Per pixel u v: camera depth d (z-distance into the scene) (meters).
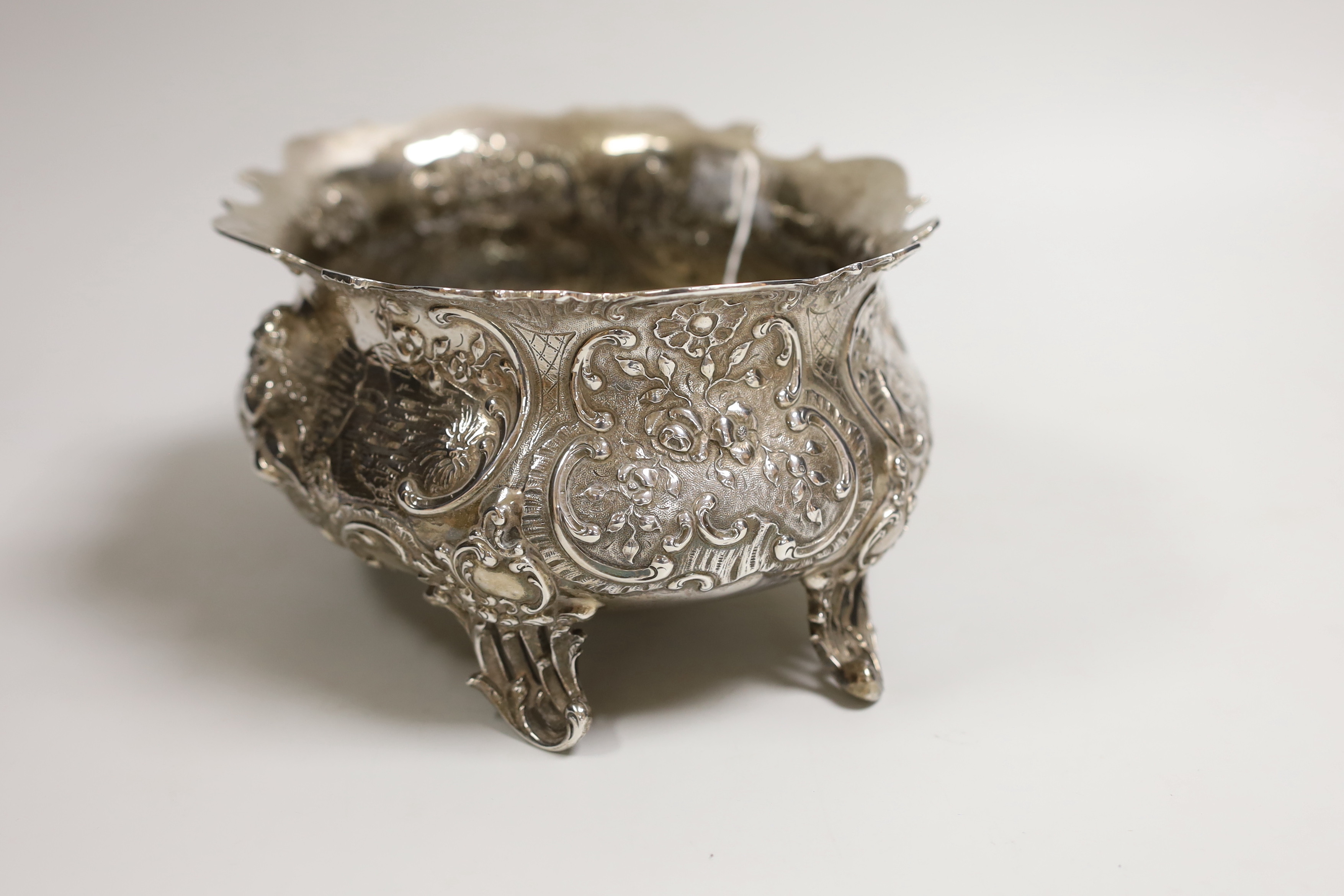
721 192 0.75
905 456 0.60
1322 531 0.71
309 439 0.61
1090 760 0.60
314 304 0.61
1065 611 0.67
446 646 0.65
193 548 0.71
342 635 0.66
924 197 0.66
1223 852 0.57
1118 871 0.56
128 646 0.65
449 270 0.76
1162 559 0.70
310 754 0.60
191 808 0.58
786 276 0.73
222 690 0.63
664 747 0.61
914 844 0.57
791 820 0.58
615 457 0.56
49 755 0.60
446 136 0.75
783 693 0.63
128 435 0.78
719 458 0.57
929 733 0.61
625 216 0.77
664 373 0.56
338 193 0.72
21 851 0.57
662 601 0.58
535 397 0.56
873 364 0.60
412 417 0.58
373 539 0.59
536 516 0.56
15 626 0.66
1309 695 0.63
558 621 0.58
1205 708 0.62
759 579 0.58
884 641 0.66
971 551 0.71
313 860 0.57
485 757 0.60
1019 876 0.56
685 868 0.56
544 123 0.76
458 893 0.56
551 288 0.78
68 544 0.71
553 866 0.56
